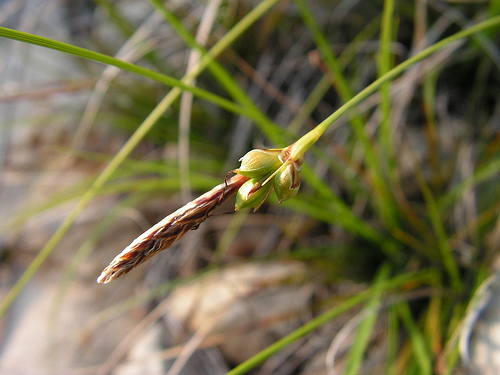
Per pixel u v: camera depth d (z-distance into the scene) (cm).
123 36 20
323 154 14
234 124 18
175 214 7
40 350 15
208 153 18
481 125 16
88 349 15
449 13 16
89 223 18
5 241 18
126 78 19
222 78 11
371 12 18
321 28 18
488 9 15
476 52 16
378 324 14
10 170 20
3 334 16
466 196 14
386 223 14
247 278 15
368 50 17
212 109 19
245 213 16
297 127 16
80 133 17
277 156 8
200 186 15
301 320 14
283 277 15
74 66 21
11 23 21
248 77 18
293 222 16
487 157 14
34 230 18
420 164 15
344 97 12
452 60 16
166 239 7
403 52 17
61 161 19
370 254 15
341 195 16
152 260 16
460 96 17
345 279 15
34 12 21
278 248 16
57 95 20
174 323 14
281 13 17
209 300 14
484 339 11
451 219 15
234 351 14
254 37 18
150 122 12
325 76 17
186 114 14
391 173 13
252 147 18
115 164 12
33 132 20
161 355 13
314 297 15
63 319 15
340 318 14
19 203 19
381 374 12
